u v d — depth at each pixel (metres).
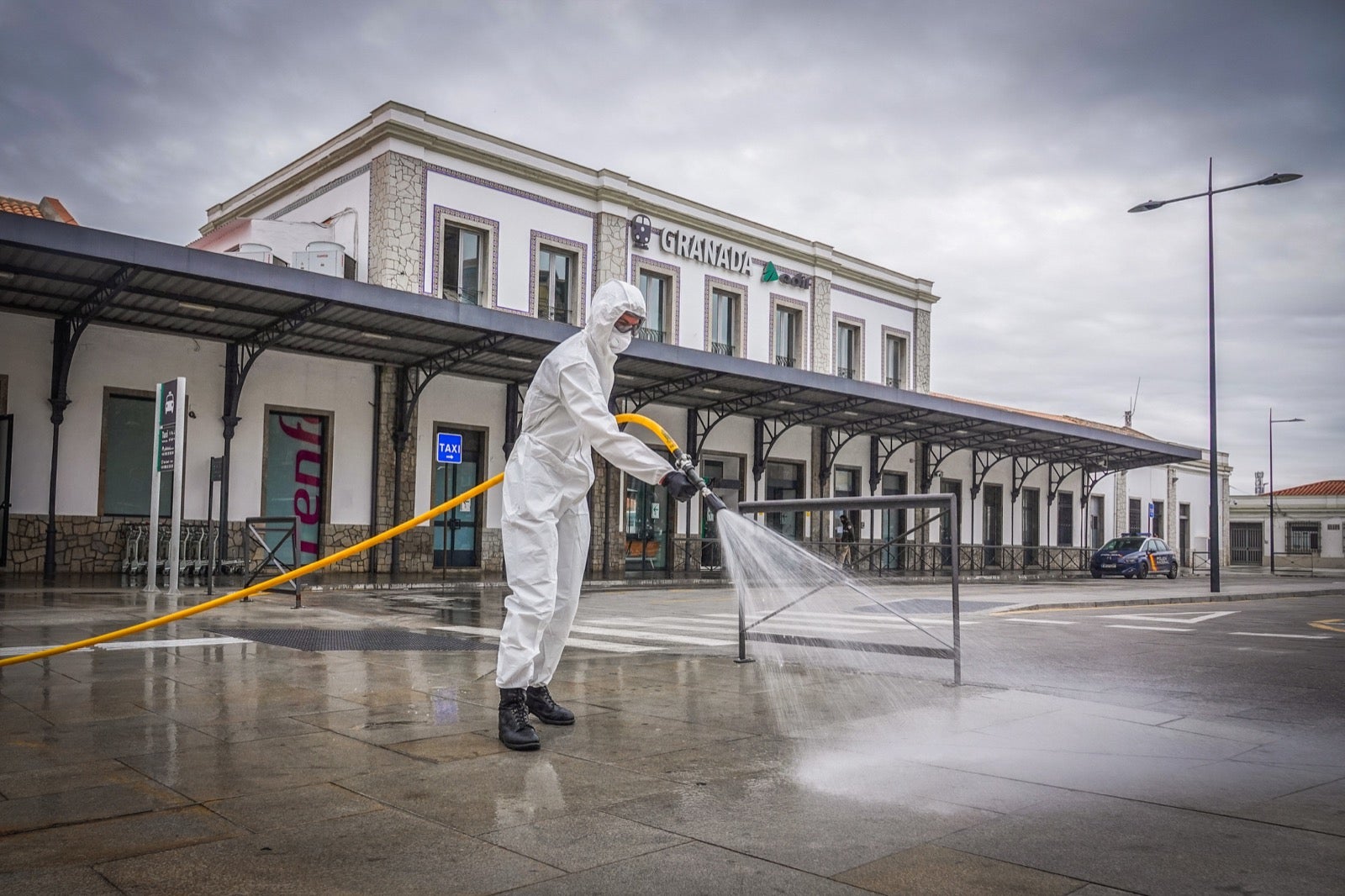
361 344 18.33
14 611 9.01
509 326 17.22
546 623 3.77
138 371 16.83
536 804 2.85
